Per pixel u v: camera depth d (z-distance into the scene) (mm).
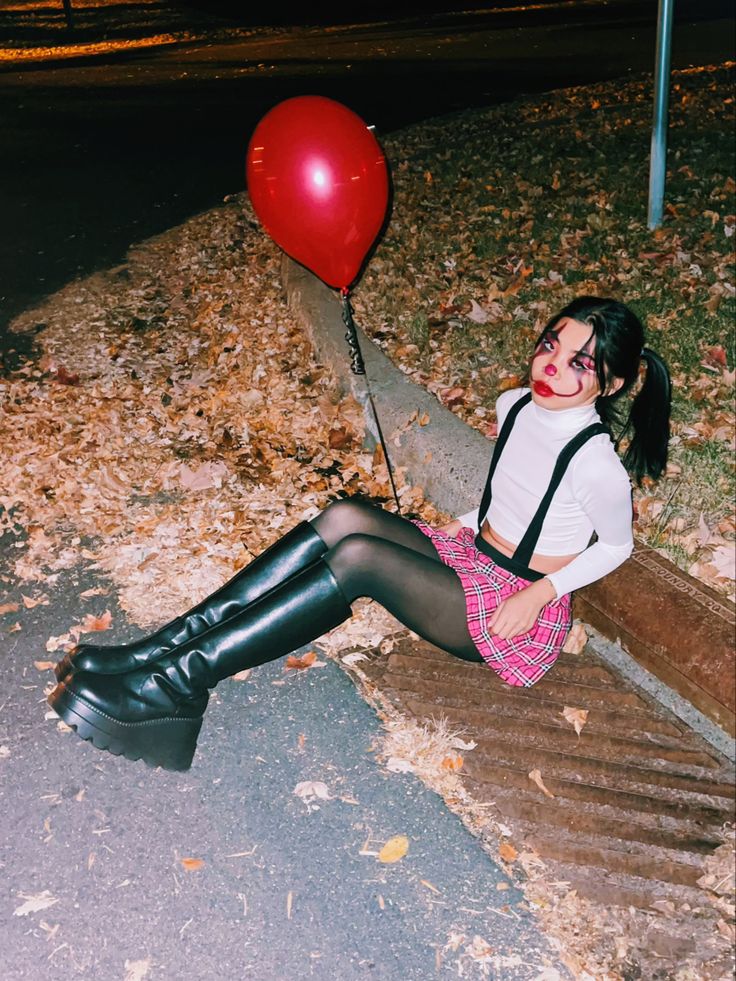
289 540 3197
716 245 6578
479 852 2871
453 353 5402
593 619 3488
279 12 23031
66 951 2623
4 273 7406
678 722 3264
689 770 3104
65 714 3008
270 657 3076
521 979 2543
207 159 10398
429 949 2621
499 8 22391
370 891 2771
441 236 7055
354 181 3723
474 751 3201
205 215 8367
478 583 3047
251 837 2934
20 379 5672
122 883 2801
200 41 19609
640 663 3336
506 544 3084
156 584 3963
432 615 3055
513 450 3027
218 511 4379
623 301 5793
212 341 5992
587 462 2857
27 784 3107
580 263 6426
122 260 7555
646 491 4176
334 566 3021
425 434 4395
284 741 3254
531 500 2986
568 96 11070
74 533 4289
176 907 2736
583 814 2971
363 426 4809
